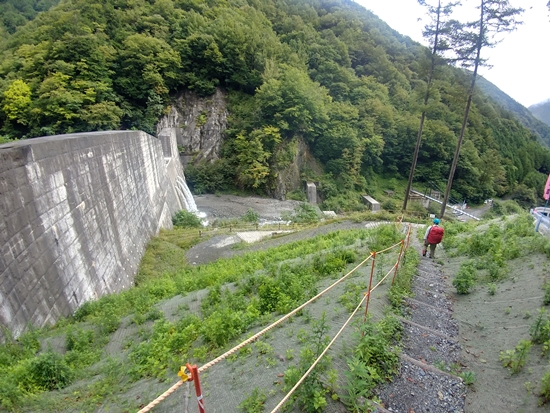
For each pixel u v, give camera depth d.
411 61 65.88
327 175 43.25
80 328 7.46
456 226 15.39
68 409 4.39
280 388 3.82
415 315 6.14
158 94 40.38
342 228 22.19
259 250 17.11
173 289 10.72
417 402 3.78
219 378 4.46
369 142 43.69
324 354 4.11
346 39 60.56
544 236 9.22
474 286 7.52
